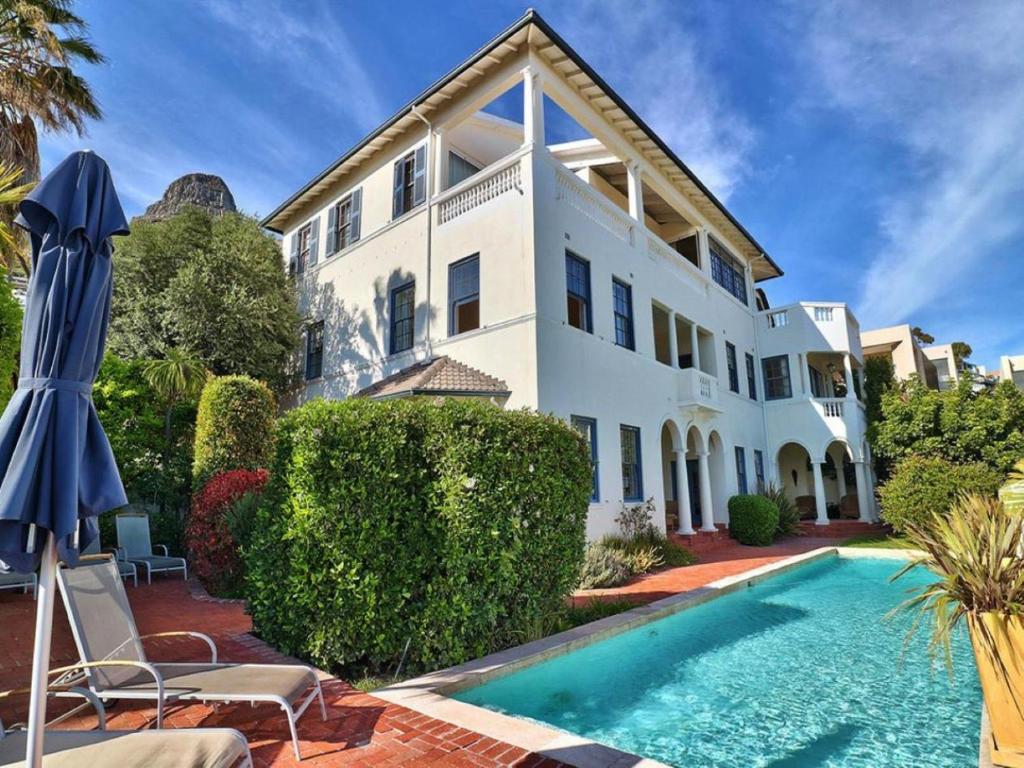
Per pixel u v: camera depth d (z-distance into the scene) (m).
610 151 18.89
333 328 19.61
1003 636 4.11
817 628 9.12
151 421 14.80
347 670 6.32
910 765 4.55
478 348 14.47
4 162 12.16
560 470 7.67
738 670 7.11
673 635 8.72
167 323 17.47
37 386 3.02
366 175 19.59
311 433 6.31
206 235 19.56
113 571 5.08
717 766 4.62
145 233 18.66
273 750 4.18
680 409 19.00
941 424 21.31
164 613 8.91
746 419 24.22
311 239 21.70
